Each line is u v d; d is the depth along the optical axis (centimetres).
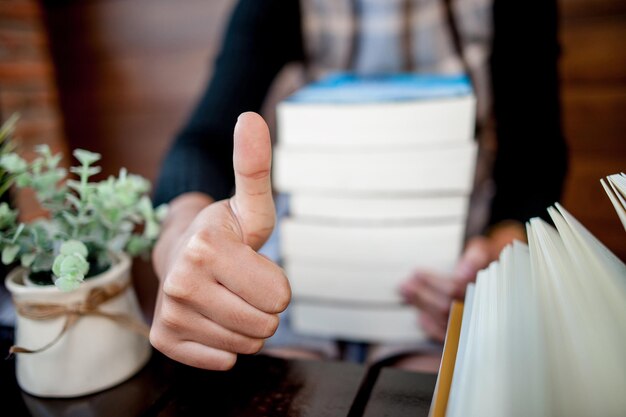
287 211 86
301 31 116
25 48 188
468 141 67
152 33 189
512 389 25
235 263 38
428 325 74
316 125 68
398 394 41
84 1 192
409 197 69
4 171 47
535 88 102
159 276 47
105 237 46
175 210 61
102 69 198
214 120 96
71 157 209
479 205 107
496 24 105
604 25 138
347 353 76
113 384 44
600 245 38
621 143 145
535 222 39
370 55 116
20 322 43
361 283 74
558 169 97
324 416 39
